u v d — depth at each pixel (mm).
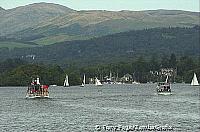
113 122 172000
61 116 194625
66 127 158000
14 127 158875
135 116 193875
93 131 147375
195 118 186375
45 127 158250
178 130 149375
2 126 161750
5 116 196875
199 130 150125
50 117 190750
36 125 163875
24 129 154125
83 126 160250
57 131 149125
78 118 185750
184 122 171875
